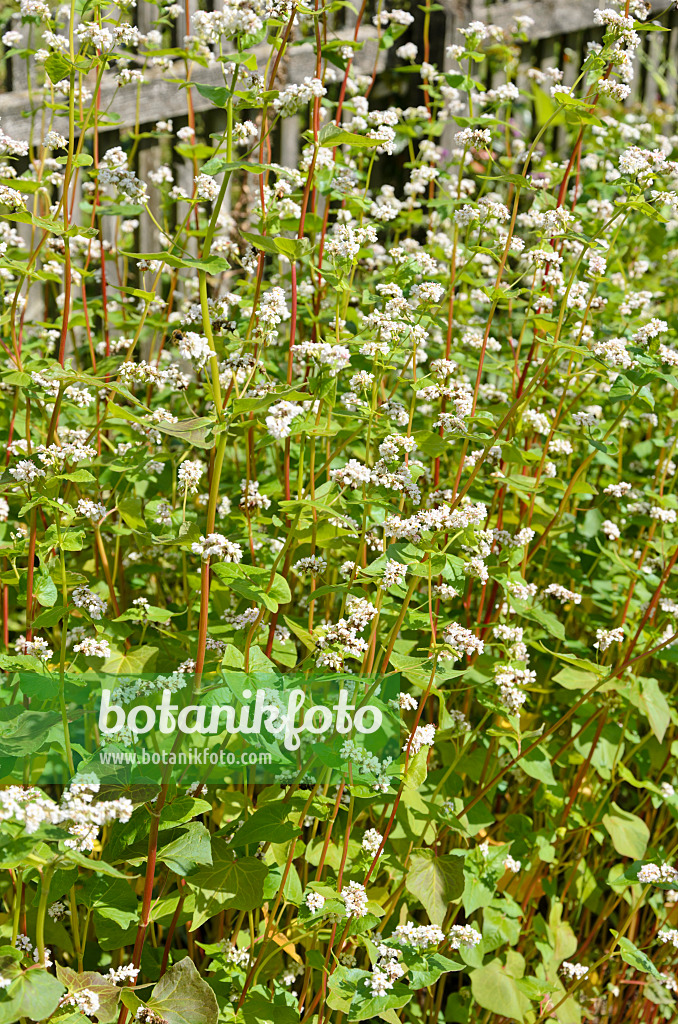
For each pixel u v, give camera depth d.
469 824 3.22
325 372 2.80
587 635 4.28
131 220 4.70
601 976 3.77
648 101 7.69
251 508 2.95
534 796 3.66
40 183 2.90
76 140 4.81
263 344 3.05
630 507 3.77
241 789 3.18
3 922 2.76
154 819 2.35
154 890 2.84
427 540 2.64
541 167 4.32
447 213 4.68
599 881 3.86
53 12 3.99
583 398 4.40
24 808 2.10
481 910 3.31
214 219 2.56
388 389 4.45
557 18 6.54
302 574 2.94
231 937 2.91
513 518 3.66
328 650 2.64
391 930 3.14
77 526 2.82
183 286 5.11
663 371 3.44
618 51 3.22
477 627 3.26
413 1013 3.23
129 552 3.76
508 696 2.97
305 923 2.73
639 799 4.14
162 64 4.25
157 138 5.11
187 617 3.43
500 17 6.19
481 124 4.11
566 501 3.62
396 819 3.10
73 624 3.37
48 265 3.84
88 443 3.07
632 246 5.16
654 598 3.32
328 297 4.09
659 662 4.08
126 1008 2.33
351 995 2.49
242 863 2.61
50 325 3.63
